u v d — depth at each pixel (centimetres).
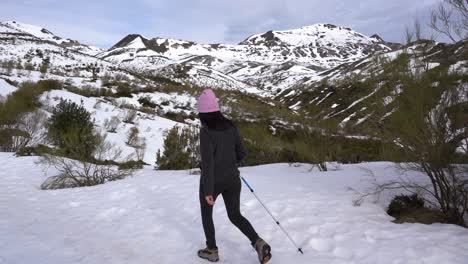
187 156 1256
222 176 360
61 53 12825
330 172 831
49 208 637
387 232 415
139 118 3045
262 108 4238
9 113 1788
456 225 434
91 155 1180
